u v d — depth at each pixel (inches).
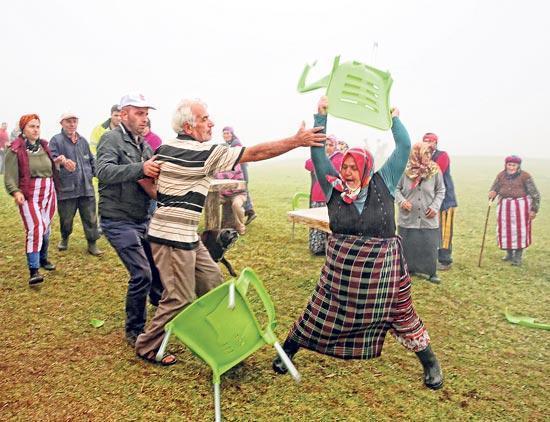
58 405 128.0
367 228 126.8
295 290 218.2
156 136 260.8
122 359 151.6
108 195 153.8
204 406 129.3
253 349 132.2
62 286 213.0
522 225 270.5
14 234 292.7
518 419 127.0
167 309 143.3
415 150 232.7
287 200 506.6
